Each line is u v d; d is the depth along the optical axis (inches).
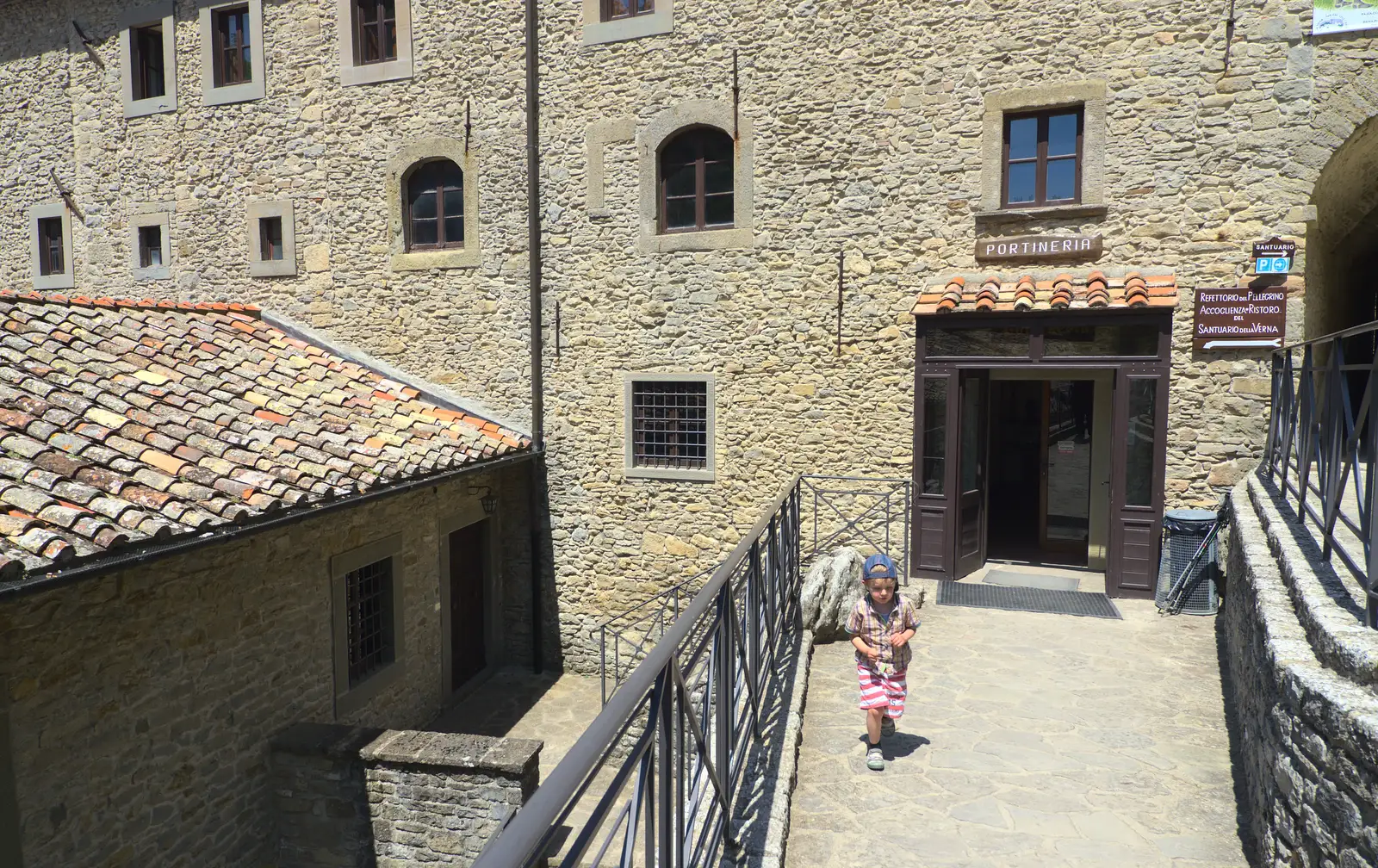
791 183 331.3
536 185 366.3
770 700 188.7
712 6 335.3
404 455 286.5
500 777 218.7
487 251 378.6
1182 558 268.4
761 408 343.3
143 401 249.0
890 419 325.1
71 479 193.0
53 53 443.5
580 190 362.3
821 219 328.8
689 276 349.4
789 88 327.9
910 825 146.7
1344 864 88.9
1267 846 118.6
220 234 420.8
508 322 378.6
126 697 194.5
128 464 207.6
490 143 372.8
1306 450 164.1
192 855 211.9
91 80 437.4
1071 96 292.7
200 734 214.8
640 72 347.9
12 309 270.8
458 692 354.6
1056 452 361.1
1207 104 279.7
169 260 430.6
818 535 337.4
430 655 330.0
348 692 275.9
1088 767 166.4
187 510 195.8
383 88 386.0
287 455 250.4
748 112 333.7
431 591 329.4
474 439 337.4
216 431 248.7
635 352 360.5
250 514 205.5
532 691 365.7
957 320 308.7
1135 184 288.8
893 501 324.8
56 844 178.9
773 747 165.0
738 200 338.3
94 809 187.3
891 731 182.9
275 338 364.2
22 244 466.3
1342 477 127.6
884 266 321.7
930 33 309.0
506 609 391.5
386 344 397.1
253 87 406.0
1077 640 242.2
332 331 405.4
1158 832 143.6
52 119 448.5
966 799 155.0
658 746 99.6
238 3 404.5
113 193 439.8
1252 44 273.7
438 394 380.5
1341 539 152.3
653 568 366.6
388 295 395.5
